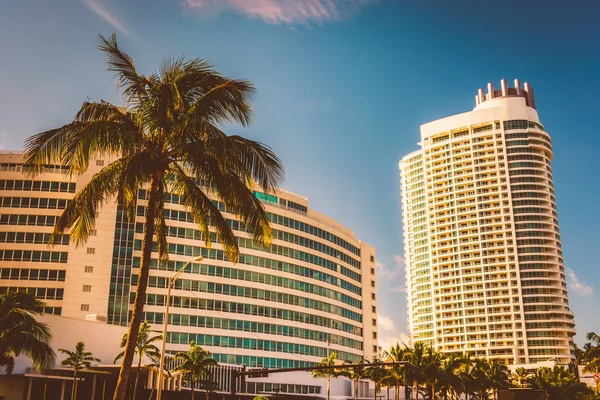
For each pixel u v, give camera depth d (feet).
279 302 421.18
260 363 398.01
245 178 79.00
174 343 366.02
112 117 78.74
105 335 246.27
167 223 384.06
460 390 395.14
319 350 440.86
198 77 80.43
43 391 215.92
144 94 80.18
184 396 271.28
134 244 363.76
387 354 356.79
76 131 73.72
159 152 77.30
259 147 77.10
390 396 489.67
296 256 442.91
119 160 76.54
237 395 339.16
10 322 139.33
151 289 367.25
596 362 344.69
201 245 391.24
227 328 388.37
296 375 415.23
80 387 233.14
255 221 77.25
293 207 463.01
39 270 347.36
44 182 359.05
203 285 385.70
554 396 451.53
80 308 344.69
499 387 451.12
